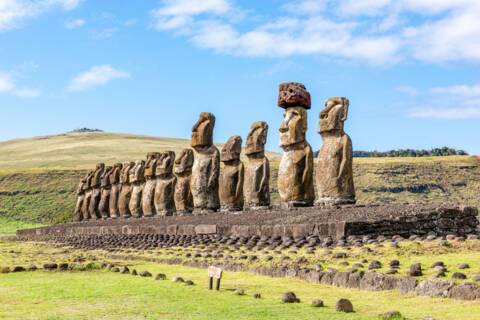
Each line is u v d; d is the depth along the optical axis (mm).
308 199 31266
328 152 29016
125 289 15648
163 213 45469
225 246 25141
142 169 51375
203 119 40594
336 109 28984
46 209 92625
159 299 14078
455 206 24516
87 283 17031
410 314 11680
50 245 40031
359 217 23172
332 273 15719
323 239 21719
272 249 21906
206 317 11953
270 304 13172
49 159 132125
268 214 29562
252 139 36031
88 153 138750
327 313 12062
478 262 14883
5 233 70250
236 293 14625
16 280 18391
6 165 127188
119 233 41156
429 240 18812
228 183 37625
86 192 63031
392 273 14625
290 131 31375
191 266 21516
